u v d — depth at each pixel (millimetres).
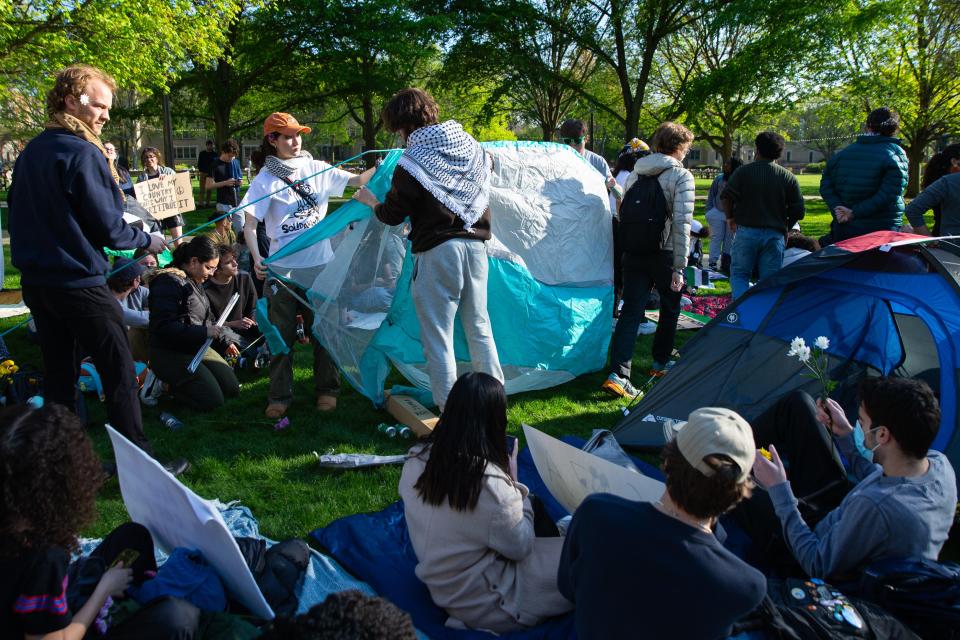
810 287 4133
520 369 4930
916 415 2373
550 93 25406
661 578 1865
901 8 19719
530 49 23234
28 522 1733
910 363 3920
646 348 6285
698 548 1866
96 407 4633
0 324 6449
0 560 1729
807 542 2588
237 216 6465
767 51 19781
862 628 2273
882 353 4031
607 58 22875
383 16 20750
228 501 3553
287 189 4465
